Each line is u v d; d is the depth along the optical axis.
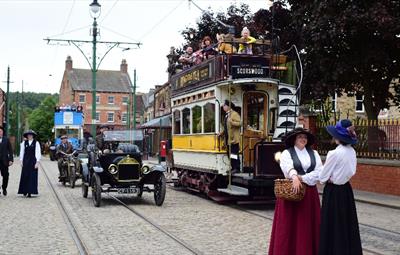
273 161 14.84
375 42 22.02
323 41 21.81
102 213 14.15
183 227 11.94
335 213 6.88
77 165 20.98
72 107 46.44
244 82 15.62
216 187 17.17
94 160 16.27
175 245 9.85
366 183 20.06
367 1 21.17
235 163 16.20
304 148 7.43
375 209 15.57
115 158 16.17
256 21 27.44
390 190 18.77
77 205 15.88
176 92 21.39
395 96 26.50
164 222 12.66
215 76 16.66
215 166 16.47
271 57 16.48
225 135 16.08
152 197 18.45
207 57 18.47
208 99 17.27
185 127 19.98
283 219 7.17
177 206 15.90
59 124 45.66
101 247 9.64
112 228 11.73
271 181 14.75
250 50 17.00
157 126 38.62
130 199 17.81
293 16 23.88
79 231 11.30
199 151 17.98
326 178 6.93
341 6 21.58
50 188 21.22
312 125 23.52
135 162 16.11
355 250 6.86
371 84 24.92
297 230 7.12
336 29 20.86
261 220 13.08
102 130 16.98
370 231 11.63
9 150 18.28
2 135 18.23
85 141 22.19
